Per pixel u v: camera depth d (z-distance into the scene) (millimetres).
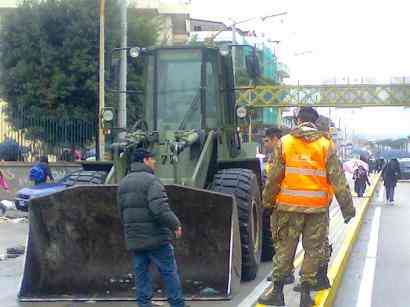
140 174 7914
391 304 9523
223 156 11727
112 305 9094
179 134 10664
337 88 43562
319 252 7699
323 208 7664
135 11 34156
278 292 8070
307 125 7793
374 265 12766
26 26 31188
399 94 43375
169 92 11531
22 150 27594
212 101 11555
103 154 24672
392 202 30547
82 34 30938
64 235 9602
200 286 9320
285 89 43000
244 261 10484
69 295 9539
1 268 12461
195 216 9367
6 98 31297
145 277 7980
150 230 7812
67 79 30750
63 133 27344
